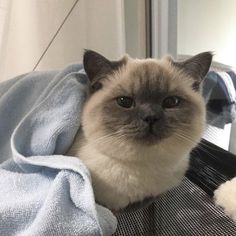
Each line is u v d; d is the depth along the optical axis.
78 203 0.53
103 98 0.67
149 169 0.66
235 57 0.98
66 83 0.68
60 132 0.65
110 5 1.27
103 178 0.64
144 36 1.37
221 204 0.64
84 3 1.23
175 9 1.22
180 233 0.59
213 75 0.95
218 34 1.03
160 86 0.68
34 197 0.57
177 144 0.66
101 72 0.70
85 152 0.67
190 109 0.68
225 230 0.58
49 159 0.62
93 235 0.51
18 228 0.53
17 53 1.18
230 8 0.98
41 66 1.21
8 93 0.76
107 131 0.64
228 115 0.93
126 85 0.68
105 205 0.65
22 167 0.65
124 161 0.64
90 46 1.29
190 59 0.74
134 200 0.66
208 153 0.81
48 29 1.19
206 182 0.74
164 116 0.65
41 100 0.71
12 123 0.76
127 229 0.62
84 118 0.67
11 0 1.12
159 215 0.66
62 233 0.50
